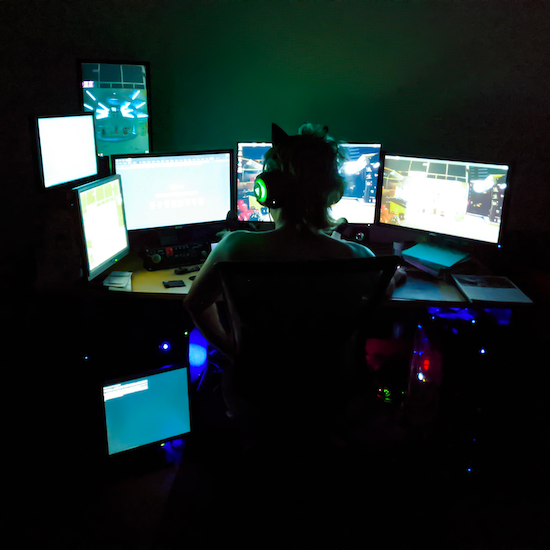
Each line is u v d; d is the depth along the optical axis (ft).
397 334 8.81
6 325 6.89
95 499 6.23
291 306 4.51
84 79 8.02
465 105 8.19
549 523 5.96
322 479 6.57
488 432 6.94
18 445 6.98
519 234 8.39
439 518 6.01
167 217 8.13
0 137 8.47
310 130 4.60
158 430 6.83
